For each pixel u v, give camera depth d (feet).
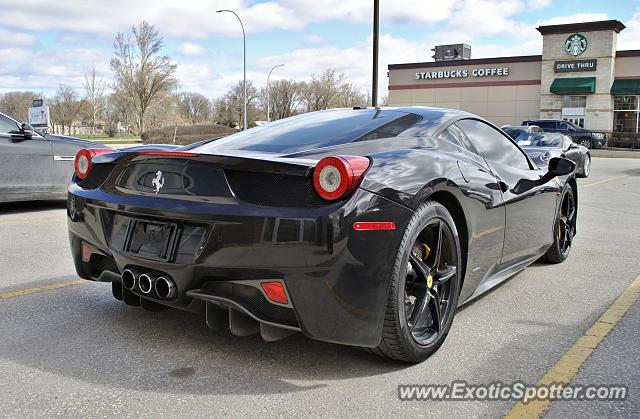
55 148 24.48
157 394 8.01
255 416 7.42
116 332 10.33
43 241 18.67
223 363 9.05
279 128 11.06
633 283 14.07
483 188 10.43
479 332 10.56
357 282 7.85
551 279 14.46
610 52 115.03
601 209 28.48
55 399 7.84
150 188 9.07
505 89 127.75
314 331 7.97
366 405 7.75
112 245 9.48
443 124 11.02
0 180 23.04
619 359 9.34
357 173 7.88
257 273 7.96
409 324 8.79
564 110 120.57
